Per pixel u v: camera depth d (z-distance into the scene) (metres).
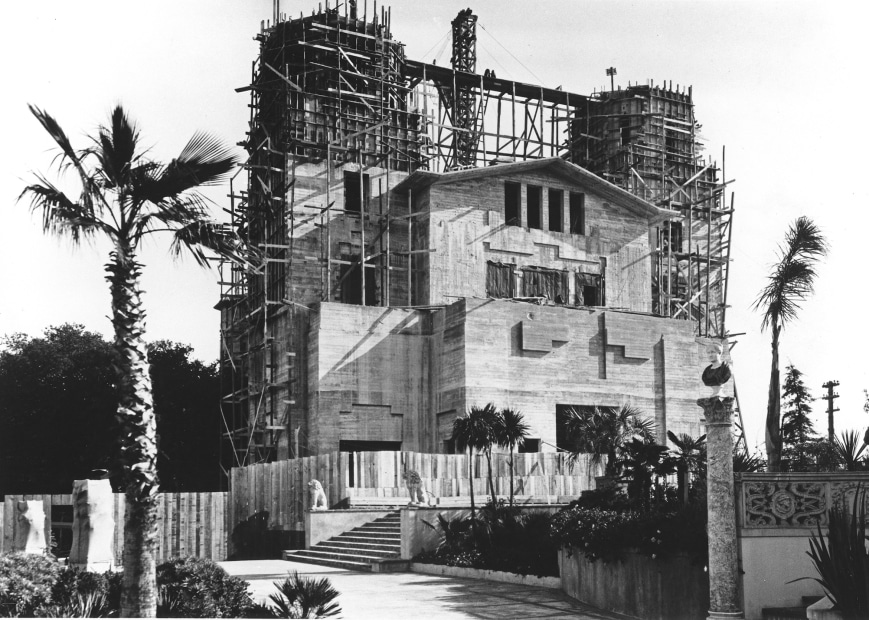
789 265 30.53
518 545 30.77
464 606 23.83
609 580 23.19
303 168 64.69
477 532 32.28
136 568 17.84
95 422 67.75
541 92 74.44
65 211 19.05
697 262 74.19
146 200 19.98
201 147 20.06
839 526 16.78
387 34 69.12
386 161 67.81
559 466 48.22
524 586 27.80
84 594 19.50
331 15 67.50
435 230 63.72
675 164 78.56
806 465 31.94
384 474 44.00
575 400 60.12
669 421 62.31
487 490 45.16
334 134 66.12
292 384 60.44
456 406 58.12
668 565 21.09
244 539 45.47
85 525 28.08
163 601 19.47
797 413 51.38
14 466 67.38
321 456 43.66
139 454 18.16
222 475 72.06
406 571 33.19
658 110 78.56
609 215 68.88
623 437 40.78
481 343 58.16
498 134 71.50
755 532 19.56
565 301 66.31
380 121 67.50
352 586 28.38
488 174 65.00
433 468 45.28
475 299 58.50
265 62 67.88
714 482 19.67
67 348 70.25
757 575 19.41
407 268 65.19
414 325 61.41
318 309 59.53
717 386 19.95
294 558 39.91
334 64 67.12
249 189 68.44
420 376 60.88
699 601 20.61
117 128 19.50
